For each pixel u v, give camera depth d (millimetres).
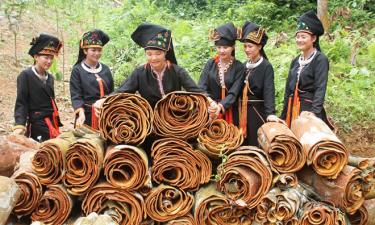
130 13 10250
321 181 3525
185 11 14375
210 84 4855
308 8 12609
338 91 7949
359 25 11602
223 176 3518
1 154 3795
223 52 4676
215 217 3568
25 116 4918
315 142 3434
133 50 9375
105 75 5234
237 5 13383
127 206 3516
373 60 9375
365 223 3689
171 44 4039
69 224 3535
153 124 3605
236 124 4879
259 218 3514
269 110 4691
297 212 3439
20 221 3607
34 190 3496
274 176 3504
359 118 7555
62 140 3609
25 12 11477
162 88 4047
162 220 3553
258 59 4828
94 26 10789
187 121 3633
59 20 12211
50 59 4969
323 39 10094
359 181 3514
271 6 12398
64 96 8633
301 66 4820
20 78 4922
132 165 3451
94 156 3459
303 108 4801
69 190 3514
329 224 3404
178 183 3580
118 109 3576
